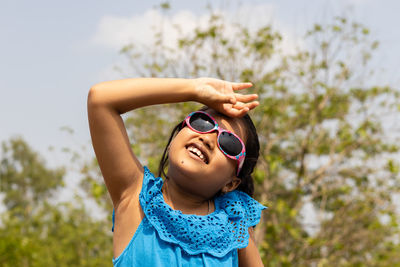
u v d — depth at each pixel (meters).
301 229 7.23
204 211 1.87
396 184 7.44
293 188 7.55
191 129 1.81
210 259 1.72
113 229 1.87
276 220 6.92
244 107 1.87
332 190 7.60
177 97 1.82
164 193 1.87
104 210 7.39
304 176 7.50
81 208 8.77
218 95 1.83
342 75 7.73
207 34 7.41
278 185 7.57
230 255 1.81
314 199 7.96
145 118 7.36
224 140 1.80
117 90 1.76
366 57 7.76
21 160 44.34
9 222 9.95
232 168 1.84
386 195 7.39
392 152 7.55
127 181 1.82
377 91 7.58
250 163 2.02
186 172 1.76
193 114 1.84
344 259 7.57
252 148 2.00
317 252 7.27
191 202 1.86
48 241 11.15
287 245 7.22
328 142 7.70
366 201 7.40
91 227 9.36
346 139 7.49
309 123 7.57
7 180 43.19
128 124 7.34
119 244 1.80
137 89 1.78
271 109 6.93
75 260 9.70
